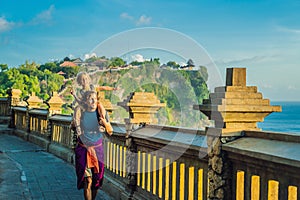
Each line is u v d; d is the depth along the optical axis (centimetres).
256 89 271
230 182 273
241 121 271
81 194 526
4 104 1380
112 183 509
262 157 229
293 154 213
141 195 431
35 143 1047
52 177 632
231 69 269
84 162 405
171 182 365
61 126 861
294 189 222
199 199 318
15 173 659
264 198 244
